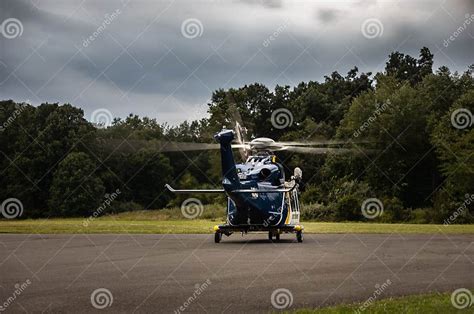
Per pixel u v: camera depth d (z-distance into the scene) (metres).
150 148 79.50
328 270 15.21
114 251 20.62
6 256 19.08
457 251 20.27
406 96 72.94
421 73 95.44
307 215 62.12
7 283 13.22
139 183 78.44
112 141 80.56
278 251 20.27
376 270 15.23
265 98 90.12
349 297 11.59
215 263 16.72
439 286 12.88
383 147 72.56
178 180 78.25
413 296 11.54
